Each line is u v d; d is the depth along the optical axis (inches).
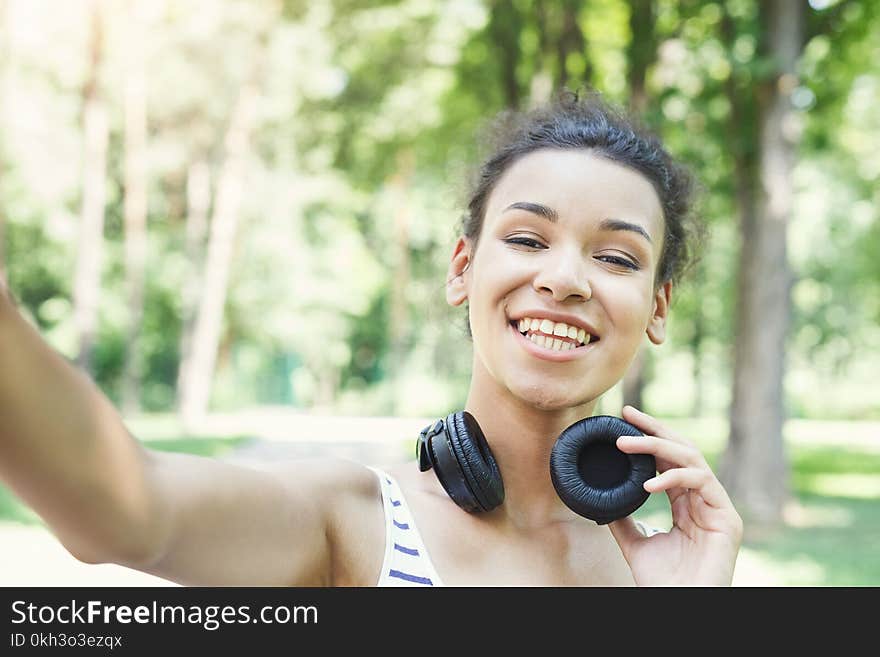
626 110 103.3
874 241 1604.3
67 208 1488.7
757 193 640.4
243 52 1203.9
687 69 649.0
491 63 842.2
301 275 1780.3
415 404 1905.8
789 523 590.6
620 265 85.8
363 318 2118.6
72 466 47.8
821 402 2546.8
